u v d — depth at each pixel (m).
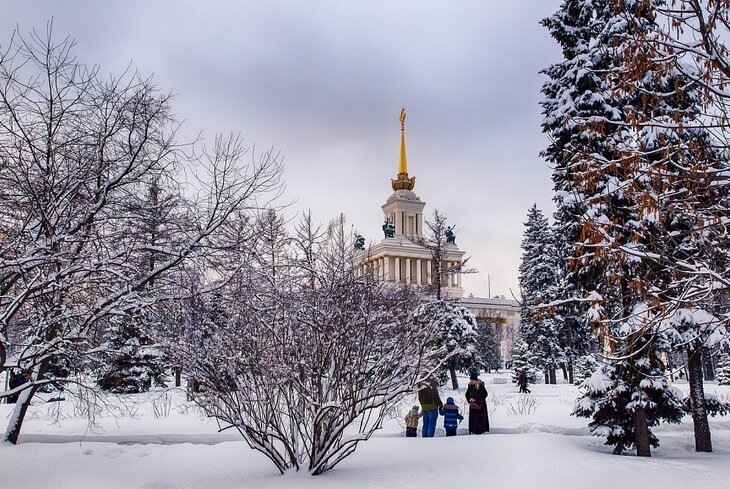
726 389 41.56
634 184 8.45
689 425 19.62
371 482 10.03
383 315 11.47
